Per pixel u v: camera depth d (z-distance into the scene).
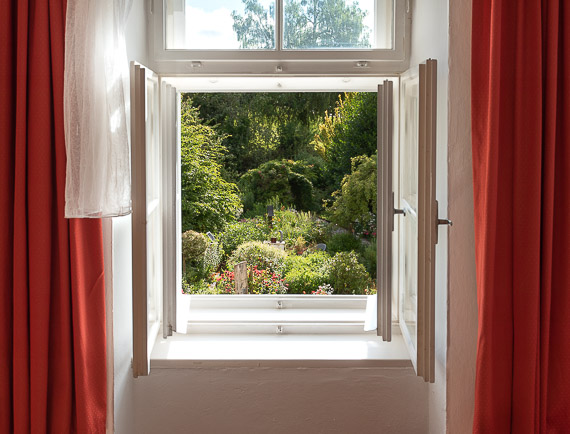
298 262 4.21
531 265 1.62
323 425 2.25
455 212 1.90
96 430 1.73
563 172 1.64
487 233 1.64
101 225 1.72
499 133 1.64
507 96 1.64
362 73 2.35
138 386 2.22
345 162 4.76
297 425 2.25
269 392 2.23
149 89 2.18
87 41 1.58
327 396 2.24
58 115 1.62
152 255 2.40
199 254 3.99
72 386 1.69
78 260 1.65
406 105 2.29
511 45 1.63
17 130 1.59
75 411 1.70
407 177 2.29
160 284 2.48
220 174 4.82
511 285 1.65
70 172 1.57
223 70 2.33
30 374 1.64
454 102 1.88
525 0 1.61
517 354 1.64
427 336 1.86
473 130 1.72
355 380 2.23
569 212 1.63
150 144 2.26
